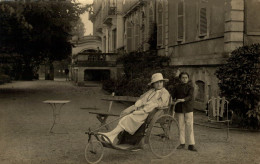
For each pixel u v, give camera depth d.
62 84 31.75
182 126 6.96
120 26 34.03
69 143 7.39
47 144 7.28
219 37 12.05
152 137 7.36
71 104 15.05
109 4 34.53
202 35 13.36
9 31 16.97
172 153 6.52
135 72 18.91
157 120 6.45
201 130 9.00
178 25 16.09
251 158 6.28
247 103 8.91
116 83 19.41
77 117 11.26
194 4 14.30
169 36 17.81
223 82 9.60
